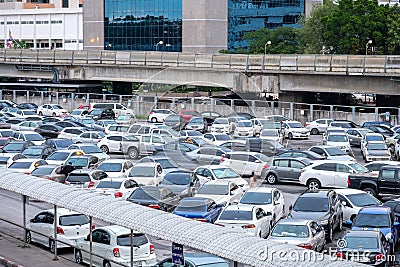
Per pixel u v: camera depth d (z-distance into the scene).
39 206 35.53
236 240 18.50
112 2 132.00
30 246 28.34
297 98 78.69
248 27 128.75
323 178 39.91
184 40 125.56
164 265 20.75
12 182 27.09
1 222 32.12
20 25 167.25
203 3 123.50
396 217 29.05
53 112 80.44
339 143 53.44
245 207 27.92
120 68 90.19
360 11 94.44
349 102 92.69
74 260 26.20
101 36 133.38
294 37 116.06
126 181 33.53
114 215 21.86
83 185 36.00
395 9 95.94
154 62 85.81
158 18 127.81
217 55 76.88
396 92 71.06
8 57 98.75
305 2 128.75
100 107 81.00
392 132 61.19
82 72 93.69
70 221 27.45
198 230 19.45
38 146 48.06
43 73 97.62
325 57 73.50
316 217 28.53
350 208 31.30
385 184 36.31
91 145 47.47
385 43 93.06
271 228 28.61
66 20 162.38
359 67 71.31
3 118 69.69
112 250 23.89
